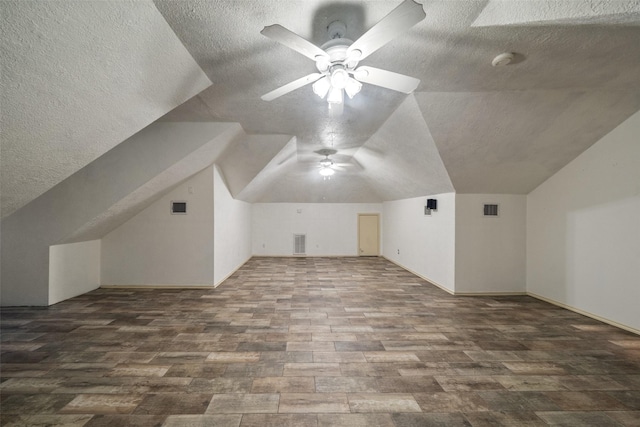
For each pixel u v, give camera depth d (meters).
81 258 4.63
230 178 5.67
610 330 3.26
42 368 2.43
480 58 2.28
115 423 1.82
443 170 4.30
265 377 2.32
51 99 1.81
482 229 4.75
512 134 3.50
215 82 2.60
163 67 2.10
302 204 9.02
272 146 4.65
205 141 3.91
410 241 6.71
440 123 3.36
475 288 4.75
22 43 1.43
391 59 2.29
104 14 1.52
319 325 3.40
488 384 2.24
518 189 4.65
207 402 2.02
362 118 3.71
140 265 5.04
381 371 2.42
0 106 1.66
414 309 4.01
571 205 3.96
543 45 2.10
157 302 4.25
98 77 1.86
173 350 2.76
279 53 2.13
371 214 9.12
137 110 2.35
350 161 6.54
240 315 3.72
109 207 4.07
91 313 3.77
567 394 2.12
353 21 1.81
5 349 2.76
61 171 2.51
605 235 3.49
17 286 4.04
